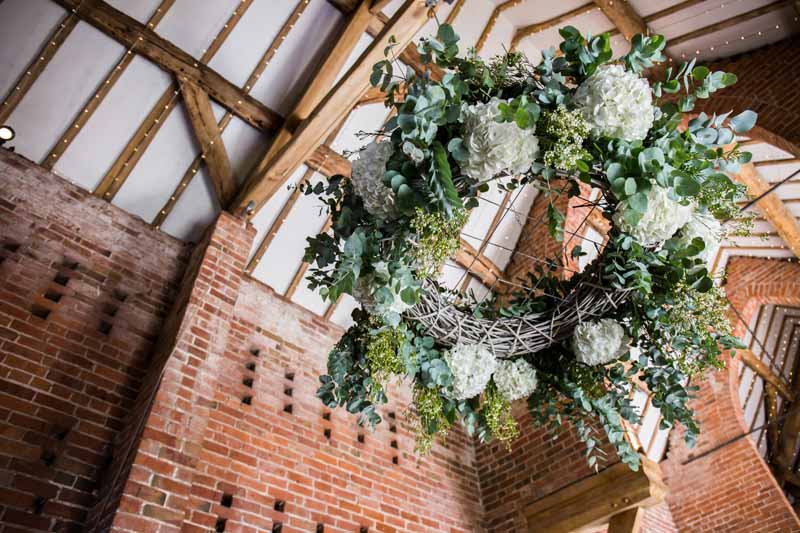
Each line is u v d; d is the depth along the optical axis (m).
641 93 1.43
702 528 7.43
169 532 3.28
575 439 5.00
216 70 4.96
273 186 4.81
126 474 3.33
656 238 1.51
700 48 5.46
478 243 6.64
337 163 5.50
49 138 4.49
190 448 3.65
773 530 6.84
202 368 4.05
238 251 4.86
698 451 7.97
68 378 3.81
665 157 1.50
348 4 5.09
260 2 4.92
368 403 1.81
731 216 1.61
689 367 1.62
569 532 4.67
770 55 5.16
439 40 1.56
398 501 4.99
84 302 4.17
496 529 5.31
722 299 1.59
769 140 4.83
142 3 4.61
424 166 1.47
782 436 10.01
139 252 4.68
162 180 4.93
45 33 4.38
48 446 3.53
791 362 10.02
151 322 4.45
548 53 1.58
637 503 4.30
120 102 4.68
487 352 1.71
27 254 4.07
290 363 5.10
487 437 1.89
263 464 4.30
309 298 5.66
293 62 5.14
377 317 1.70
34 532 3.24
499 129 1.42
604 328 1.66
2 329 3.70
